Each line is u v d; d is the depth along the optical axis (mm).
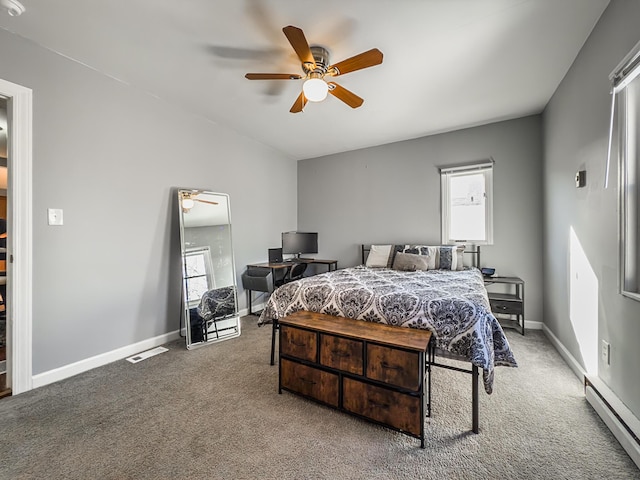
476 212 3801
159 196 2994
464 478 1311
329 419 1741
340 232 4887
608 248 1798
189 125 3295
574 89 2312
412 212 4230
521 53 2215
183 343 3033
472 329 1692
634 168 1564
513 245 3543
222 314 3334
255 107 3189
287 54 2248
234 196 3920
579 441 1538
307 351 1897
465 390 2057
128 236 2723
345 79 2590
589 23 1896
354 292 2205
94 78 2457
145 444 1535
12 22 1898
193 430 1646
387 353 1598
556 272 2842
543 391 2039
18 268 2027
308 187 5211
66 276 2289
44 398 1973
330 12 1810
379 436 1589
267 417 1763
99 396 2000
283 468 1374
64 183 2275
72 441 1557
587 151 2084
